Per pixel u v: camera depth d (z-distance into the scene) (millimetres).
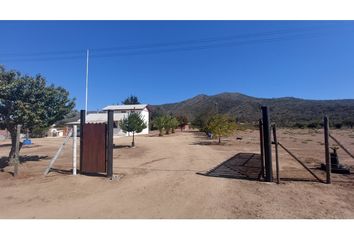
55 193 7262
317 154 15531
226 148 20000
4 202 6430
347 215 5371
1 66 12109
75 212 5660
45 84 13133
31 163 13094
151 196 6898
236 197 6746
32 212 5668
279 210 5703
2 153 18781
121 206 6066
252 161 13141
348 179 8828
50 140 36062
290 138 29906
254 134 40344
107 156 9555
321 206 5969
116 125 44531
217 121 24875
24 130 13180
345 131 43625
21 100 12203
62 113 13836
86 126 10078
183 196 6871
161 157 15016
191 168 11172
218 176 9430
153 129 58500
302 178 9000
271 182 8438
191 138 33156
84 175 9633
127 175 9680
